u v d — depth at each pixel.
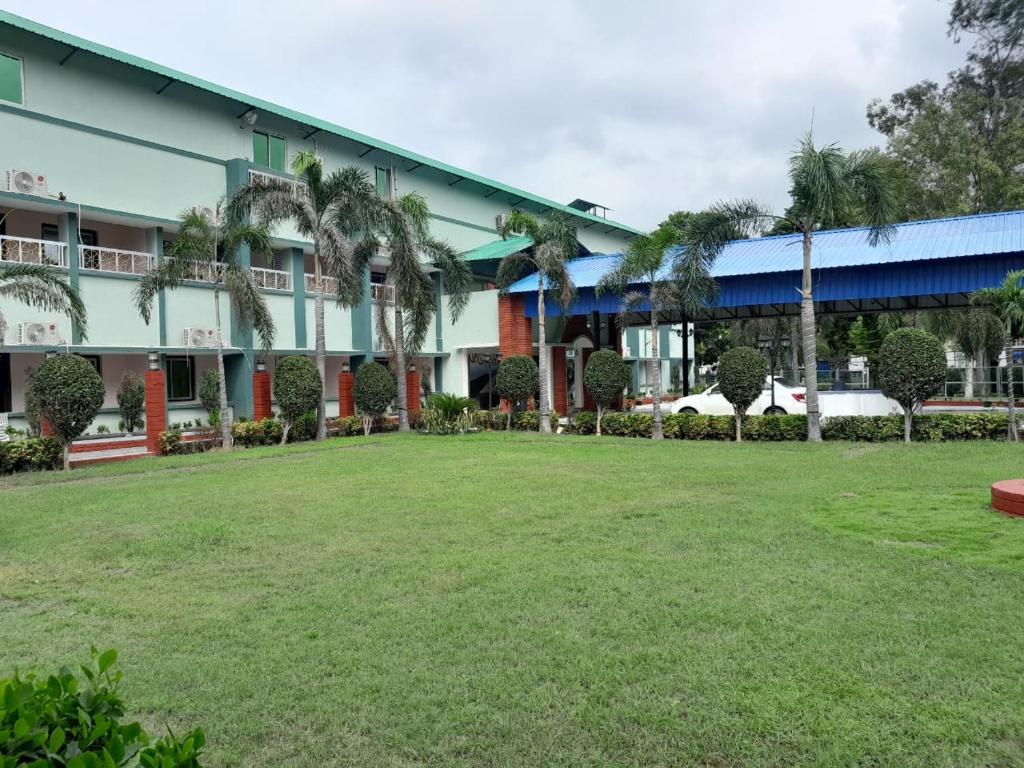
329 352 24.47
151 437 16.98
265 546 7.49
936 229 20.42
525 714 3.69
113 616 5.41
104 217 18.59
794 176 16.28
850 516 8.12
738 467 12.60
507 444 18.12
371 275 28.97
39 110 17.38
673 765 3.21
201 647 4.71
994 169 31.66
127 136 19.12
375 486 11.30
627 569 6.21
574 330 29.88
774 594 5.41
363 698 3.91
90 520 9.08
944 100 35.53
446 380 28.89
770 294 21.45
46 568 6.84
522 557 6.73
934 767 3.10
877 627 4.67
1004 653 4.22
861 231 22.33
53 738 1.78
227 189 21.78
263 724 3.66
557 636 4.70
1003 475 10.77
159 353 19.38
